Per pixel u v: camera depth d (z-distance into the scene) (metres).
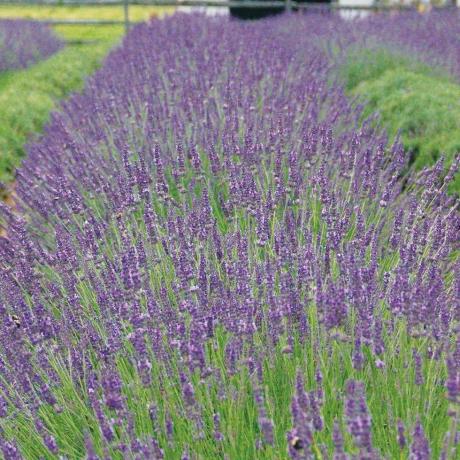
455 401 6.52
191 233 10.75
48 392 8.10
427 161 17.53
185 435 7.78
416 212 11.02
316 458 7.14
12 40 38.25
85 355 8.96
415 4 47.97
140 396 8.18
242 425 7.71
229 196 12.16
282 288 8.75
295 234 10.30
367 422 6.07
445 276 10.84
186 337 8.67
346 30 35.28
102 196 13.38
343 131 16.81
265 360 8.51
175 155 14.83
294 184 12.36
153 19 40.22
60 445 8.23
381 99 22.80
